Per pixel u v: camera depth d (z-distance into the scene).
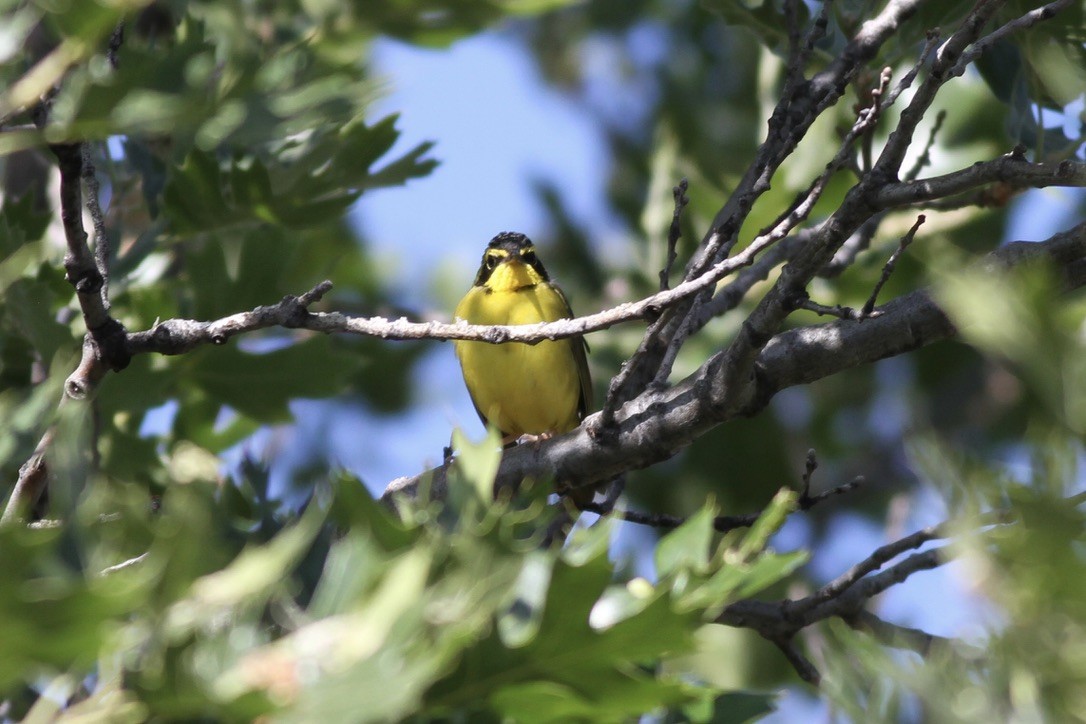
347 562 5.45
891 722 4.13
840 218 7.95
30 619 4.29
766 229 8.45
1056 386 2.97
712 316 12.26
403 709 4.93
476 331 8.08
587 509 10.72
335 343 19.92
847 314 8.17
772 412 19.80
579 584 5.60
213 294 12.57
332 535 6.91
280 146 11.73
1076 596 3.47
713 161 19.72
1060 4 8.04
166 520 4.85
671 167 17.94
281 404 13.10
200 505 4.94
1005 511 3.64
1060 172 7.37
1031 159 12.31
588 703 5.86
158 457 12.45
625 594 6.50
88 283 7.81
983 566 3.62
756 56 21.53
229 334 8.27
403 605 4.88
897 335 8.68
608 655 5.73
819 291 16.67
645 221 17.97
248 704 4.70
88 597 4.29
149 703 4.88
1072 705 3.58
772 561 6.04
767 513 6.31
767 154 10.35
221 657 5.11
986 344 3.06
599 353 18.55
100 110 4.93
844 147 8.32
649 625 5.68
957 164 16.34
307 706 4.64
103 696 5.05
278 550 4.94
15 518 6.89
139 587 4.36
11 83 5.74
